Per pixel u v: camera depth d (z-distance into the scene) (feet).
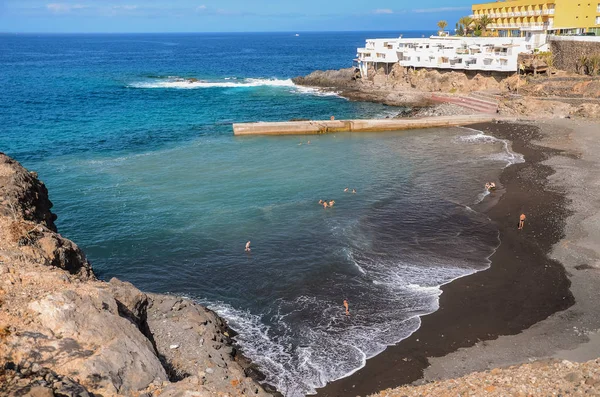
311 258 114.01
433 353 80.38
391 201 150.00
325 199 151.84
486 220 134.82
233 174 177.68
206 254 117.08
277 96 365.81
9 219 77.00
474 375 67.77
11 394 38.63
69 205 146.41
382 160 195.83
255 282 104.42
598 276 102.47
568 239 120.06
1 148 211.61
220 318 90.89
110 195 155.22
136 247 120.78
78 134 241.14
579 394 52.60
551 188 156.15
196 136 240.94
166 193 157.28
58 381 41.34
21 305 50.80
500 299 95.91
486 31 407.03
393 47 386.93
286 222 134.31
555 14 340.59
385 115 294.25
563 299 95.20
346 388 73.00
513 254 114.83
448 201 149.69
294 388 73.00
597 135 214.90
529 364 72.13
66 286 56.54
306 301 96.89
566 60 307.58
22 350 44.78
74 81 441.68
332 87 403.75
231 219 136.56
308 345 83.46
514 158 193.47
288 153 208.13
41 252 71.31
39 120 273.13
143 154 206.18
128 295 61.26
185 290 102.12
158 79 461.78
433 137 234.58
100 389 44.01
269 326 89.25
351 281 103.76
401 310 93.09
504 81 315.37
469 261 112.06
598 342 80.79
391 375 75.31
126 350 48.37
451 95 317.63
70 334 48.14
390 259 113.39
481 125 252.62
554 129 230.48
